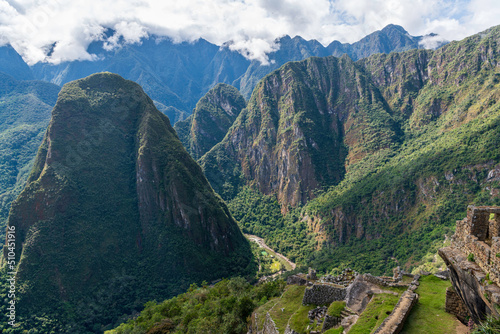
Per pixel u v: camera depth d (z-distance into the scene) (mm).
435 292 20719
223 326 36062
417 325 16719
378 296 20703
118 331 58812
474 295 13148
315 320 23203
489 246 13289
